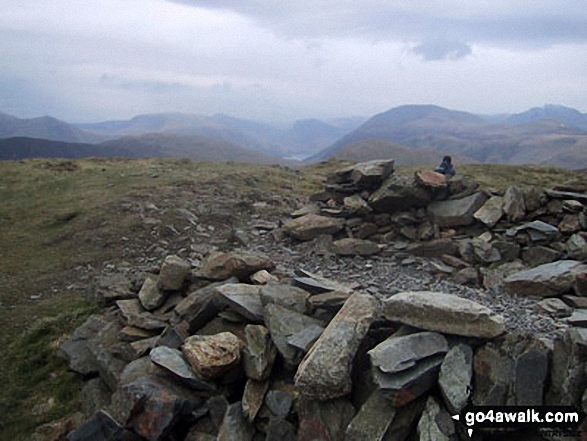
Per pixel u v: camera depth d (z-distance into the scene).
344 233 19.08
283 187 39.78
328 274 15.66
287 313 11.59
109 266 22.00
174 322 13.51
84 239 25.48
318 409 9.16
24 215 31.03
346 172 20.73
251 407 9.99
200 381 10.60
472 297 12.87
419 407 8.67
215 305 12.94
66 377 13.98
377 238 18.11
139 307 15.23
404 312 10.00
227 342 11.11
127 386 10.65
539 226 15.66
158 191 33.53
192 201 30.70
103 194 34.16
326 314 11.70
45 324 16.72
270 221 26.27
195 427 10.30
